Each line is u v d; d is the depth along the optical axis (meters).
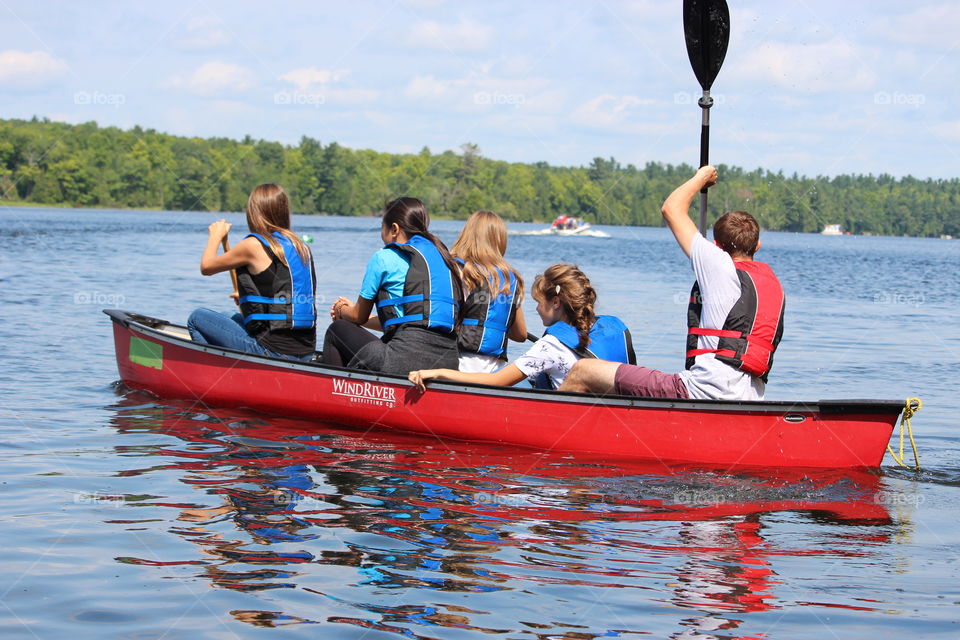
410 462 5.63
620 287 20.00
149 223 59.03
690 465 5.54
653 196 97.56
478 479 5.26
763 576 3.83
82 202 98.19
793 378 9.13
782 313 5.50
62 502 4.67
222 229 6.80
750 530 4.43
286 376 6.69
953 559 4.05
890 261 38.75
